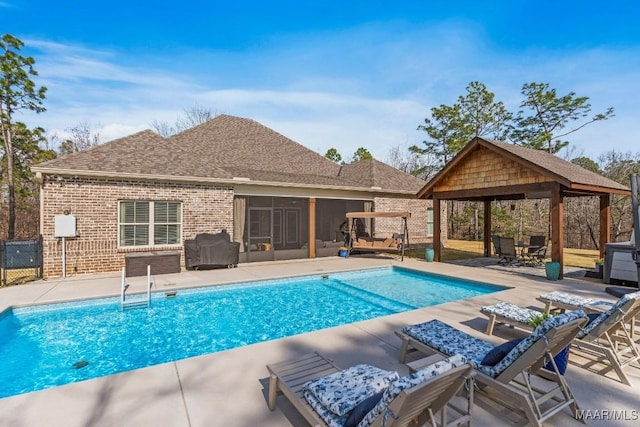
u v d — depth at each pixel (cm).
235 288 1023
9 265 980
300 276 1139
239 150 1966
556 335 305
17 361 560
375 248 1550
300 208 2117
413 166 4078
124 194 1175
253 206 1945
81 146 3369
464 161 1312
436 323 489
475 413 337
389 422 216
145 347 620
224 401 359
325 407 279
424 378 216
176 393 376
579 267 1261
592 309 554
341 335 560
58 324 725
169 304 875
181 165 1327
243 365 447
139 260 1091
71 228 1080
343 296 988
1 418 328
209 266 1243
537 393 358
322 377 328
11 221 2033
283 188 1508
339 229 2233
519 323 517
